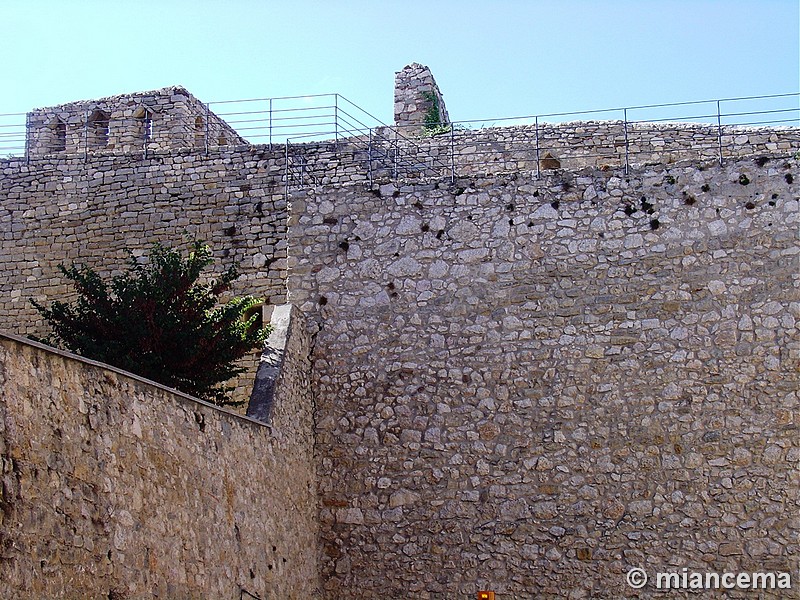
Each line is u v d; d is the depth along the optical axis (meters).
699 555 16.88
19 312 23.52
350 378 18.33
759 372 17.33
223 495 13.95
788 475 16.94
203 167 23.41
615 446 17.41
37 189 24.02
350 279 18.70
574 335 17.89
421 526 17.59
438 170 23.31
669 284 17.83
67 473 10.60
